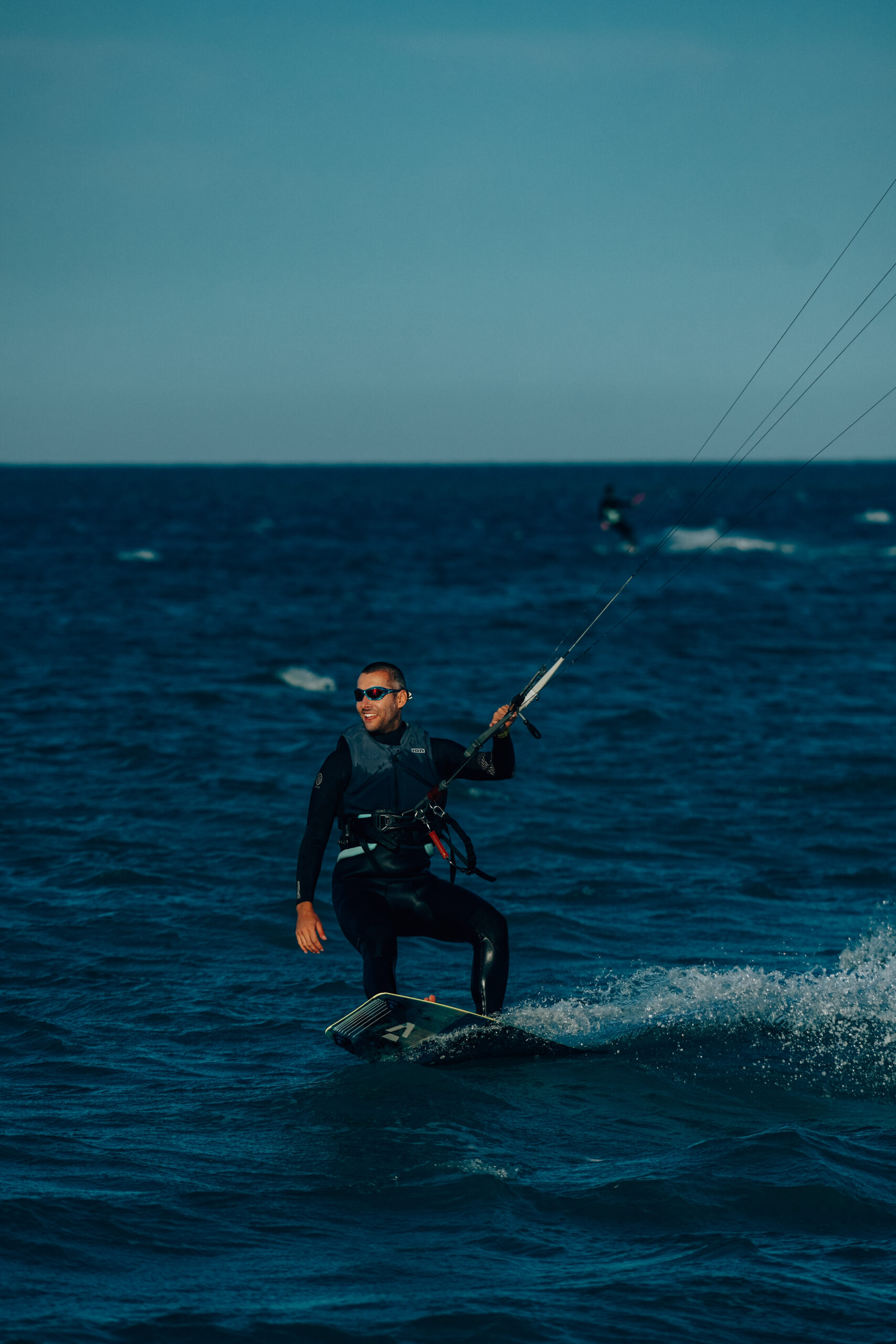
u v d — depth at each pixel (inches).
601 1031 650.2
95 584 4153.5
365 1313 358.6
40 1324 346.3
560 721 1812.3
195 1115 523.2
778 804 1311.5
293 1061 597.6
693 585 4537.4
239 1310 359.9
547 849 1110.4
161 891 939.3
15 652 2482.8
